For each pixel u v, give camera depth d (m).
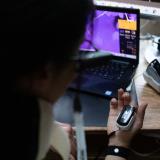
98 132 0.83
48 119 0.45
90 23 0.43
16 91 0.39
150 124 0.84
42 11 0.35
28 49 0.36
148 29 1.27
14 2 0.35
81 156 0.52
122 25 0.98
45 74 0.40
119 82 0.96
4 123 0.39
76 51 0.41
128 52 1.02
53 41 0.37
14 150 0.40
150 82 0.96
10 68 0.37
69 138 0.70
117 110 0.87
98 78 0.97
